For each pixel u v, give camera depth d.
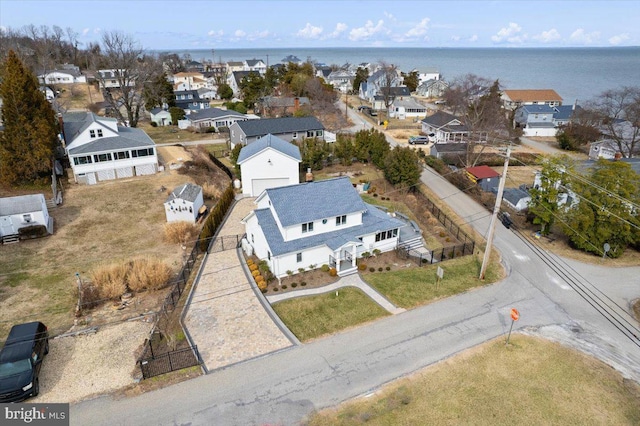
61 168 48.22
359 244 30.72
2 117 41.56
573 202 35.22
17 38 138.88
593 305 26.59
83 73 125.69
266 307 25.69
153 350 21.78
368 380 19.92
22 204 33.59
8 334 22.44
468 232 37.97
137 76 78.12
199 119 76.25
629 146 63.81
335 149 55.94
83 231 35.69
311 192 31.59
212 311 25.20
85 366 20.75
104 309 25.44
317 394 19.02
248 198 44.84
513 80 188.12
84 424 17.42
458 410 18.25
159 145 63.66
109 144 46.81
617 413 18.20
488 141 62.81
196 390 19.22
